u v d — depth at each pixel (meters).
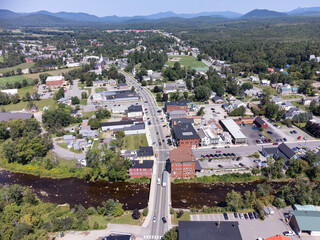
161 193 120.50
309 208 103.06
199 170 136.25
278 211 105.88
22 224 93.62
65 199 122.12
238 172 135.75
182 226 87.25
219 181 130.75
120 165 133.88
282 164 131.00
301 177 131.50
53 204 116.75
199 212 106.62
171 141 168.25
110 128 186.12
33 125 184.00
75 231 97.75
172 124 187.12
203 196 120.31
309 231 93.38
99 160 142.88
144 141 169.12
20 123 182.50
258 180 131.50
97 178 137.62
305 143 161.38
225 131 179.38
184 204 114.69
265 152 147.25
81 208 106.50
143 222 102.00
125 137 175.50
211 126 180.00
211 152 154.12
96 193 125.69
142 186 129.50
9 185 129.25
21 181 137.62
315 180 130.38
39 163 148.62
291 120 190.12
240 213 104.19
